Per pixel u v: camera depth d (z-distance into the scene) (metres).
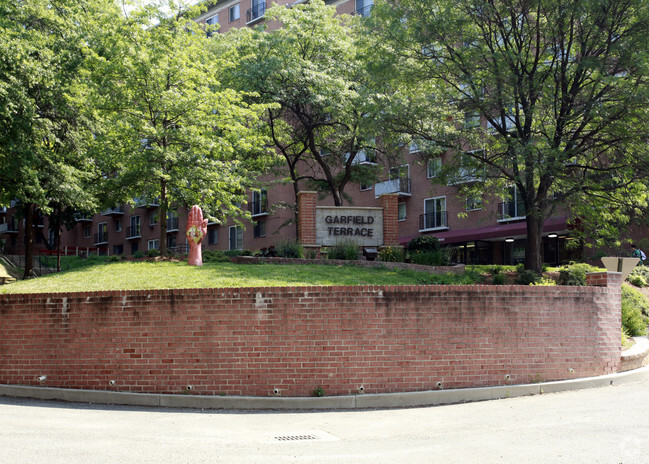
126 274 15.70
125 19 22.06
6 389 11.37
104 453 6.56
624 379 11.70
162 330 10.90
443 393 10.41
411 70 20.41
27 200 20.11
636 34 17.50
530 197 19.92
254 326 10.65
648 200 21.41
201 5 23.23
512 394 10.70
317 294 10.64
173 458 6.39
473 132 20.89
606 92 18.52
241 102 22.59
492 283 17.72
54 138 19.86
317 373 10.48
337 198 27.09
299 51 26.44
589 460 5.94
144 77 19.66
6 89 17.00
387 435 7.64
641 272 24.00
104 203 22.53
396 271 17.70
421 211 37.69
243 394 10.52
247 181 23.44
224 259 19.58
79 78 21.61
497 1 19.50
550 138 19.23
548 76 19.36
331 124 26.91
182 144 20.77
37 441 7.11
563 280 18.78
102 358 11.09
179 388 10.70
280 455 6.55
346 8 42.12
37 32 20.47
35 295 11.59
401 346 10.66
